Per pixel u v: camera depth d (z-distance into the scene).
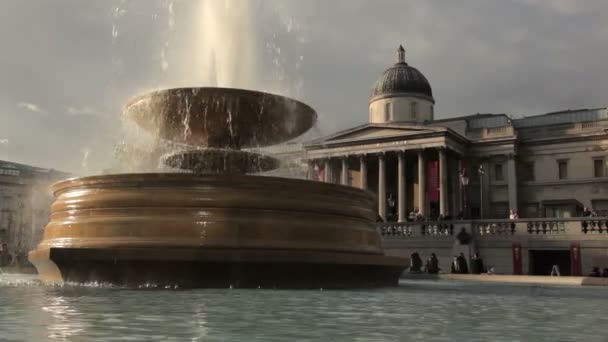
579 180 63.91
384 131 65.12
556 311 6.68
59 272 10.41
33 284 10.09
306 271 10.31
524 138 66.81
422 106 73.94
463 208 64.75
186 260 9.67
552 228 39.81
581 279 18.75
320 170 67.94
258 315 5.78
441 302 7.74
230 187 10.84
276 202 11.03
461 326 5.19
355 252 11.84
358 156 66.31
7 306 6.33
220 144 14.95
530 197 65.94
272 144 16.12
